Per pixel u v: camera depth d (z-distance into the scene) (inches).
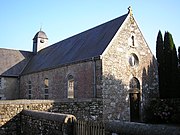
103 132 232.1
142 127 186.9
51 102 470.0
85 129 261.6
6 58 1041.5
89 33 764.6
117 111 560.1
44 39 1170.0
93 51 601.9
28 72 908.6
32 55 1154.0
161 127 172.9
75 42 795.4
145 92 650.2
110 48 574.2
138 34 663.8
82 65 607.2
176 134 156.3
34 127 366.9
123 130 202.2
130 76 617.9
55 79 725.9
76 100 503.2
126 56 615.5
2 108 406.9
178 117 572.1
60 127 285.4
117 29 611.5
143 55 666.8
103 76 545.6
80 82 607.2
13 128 415.8
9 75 966.4
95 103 520.7
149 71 674.8
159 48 756.0
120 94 577.9
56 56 819.4
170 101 602.5
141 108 627.8
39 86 825.5
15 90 986.1
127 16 642.2
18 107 426.3
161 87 719.1
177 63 714.8
